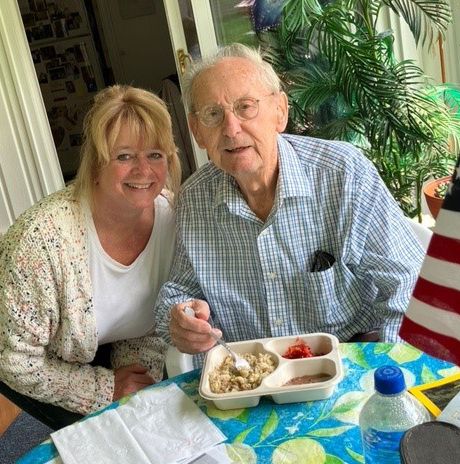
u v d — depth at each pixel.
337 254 1.31
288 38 2.54
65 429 1.03
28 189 3.10
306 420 0.96
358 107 2.31
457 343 0.66
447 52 2.81
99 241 1.42
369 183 1.28
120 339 1.62
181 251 1.41
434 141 2.34
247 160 1.24
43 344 1.41
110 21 4.75
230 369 1.10
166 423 1.00
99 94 1.39
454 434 0.66
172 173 1.46
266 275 1.32
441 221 0.66
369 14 2.45
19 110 2.98
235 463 0.89
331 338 1.13
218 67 1.23
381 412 0.79
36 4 4.70
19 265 1.33
